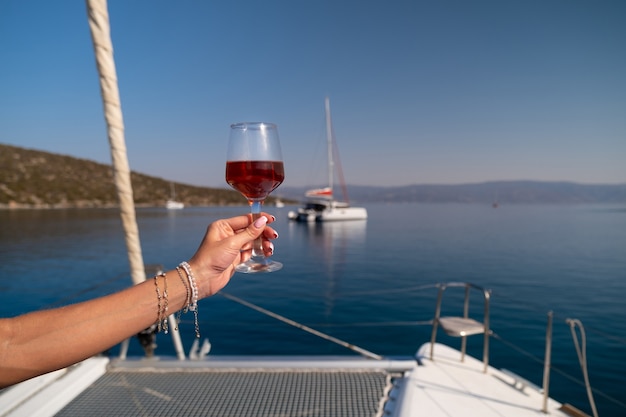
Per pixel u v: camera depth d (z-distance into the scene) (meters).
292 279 18.34
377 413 2.21
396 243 33.47
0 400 2.16
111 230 44.69
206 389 2.46
